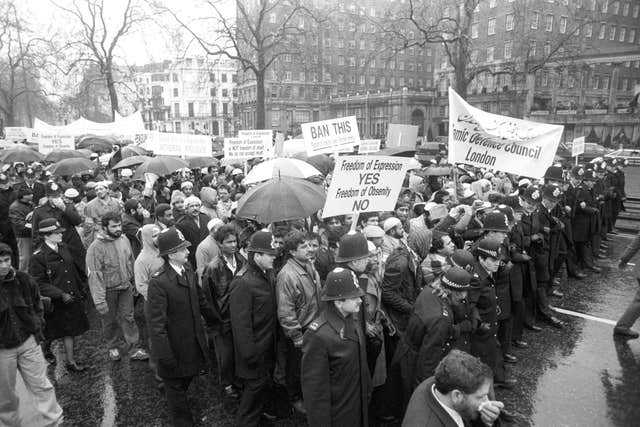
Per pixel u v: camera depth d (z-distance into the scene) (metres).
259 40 36.84
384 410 4.14
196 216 7.18
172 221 6.27
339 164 4.27
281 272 4.17
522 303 5.92
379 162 4.53
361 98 73.75
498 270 5.23
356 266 3.68
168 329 4.17
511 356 5.65
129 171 10.77
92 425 4.61
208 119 106.81
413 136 12.12
